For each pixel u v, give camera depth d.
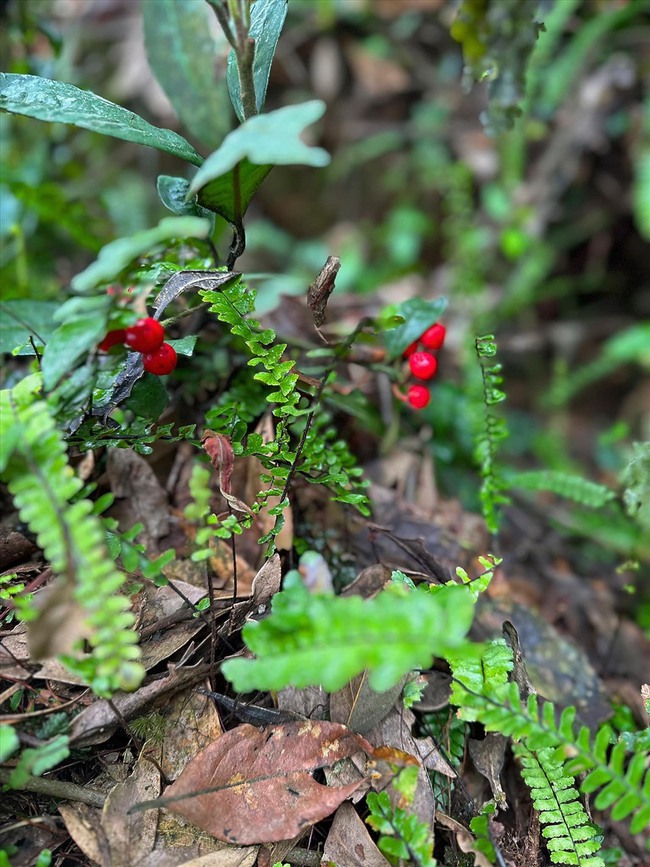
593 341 0.51
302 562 0.22
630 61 0.45
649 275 0.50
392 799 0.18
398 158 0.55
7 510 0.23
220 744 0.18
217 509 0.24
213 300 0.20
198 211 0.22
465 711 0.17
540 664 0.24
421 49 0.54
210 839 0.18
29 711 0.18
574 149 0.47
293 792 0.18
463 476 0.33
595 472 0.44
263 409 0.25
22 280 0.31
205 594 0.21
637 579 0.31
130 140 0.19
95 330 0.16
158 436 0.20
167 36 0.26
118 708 0.18
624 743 0.17
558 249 0.50
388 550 0.25
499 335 0.50
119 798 0.18
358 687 0.19
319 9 0.52
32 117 0.19
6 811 0.18
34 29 0.32
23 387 0.17
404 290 0.48
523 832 0.20
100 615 0.15
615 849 0.21
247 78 0.19
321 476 0.21
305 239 0.58
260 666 0.15
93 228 0.34
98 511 0.17
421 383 0.35
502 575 0.27
